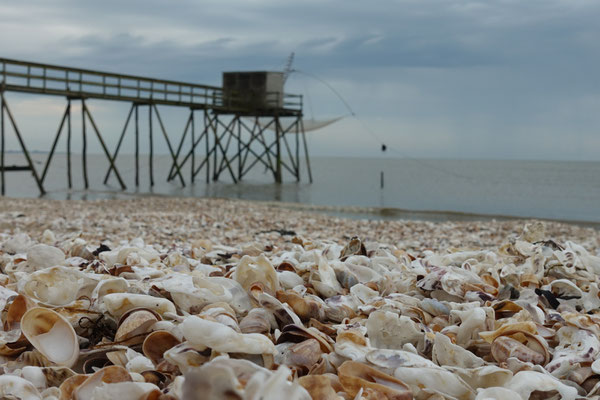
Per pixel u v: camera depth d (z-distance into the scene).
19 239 6.34
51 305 3.47
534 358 3.14
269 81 46.94
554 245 5.63
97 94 37.12
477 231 19.92
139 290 3.58
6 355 3.05
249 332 3.18
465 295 4.20
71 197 35.66
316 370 2.82
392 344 3.37
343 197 43.16
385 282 4.49
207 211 25.25
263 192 45.12
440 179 86.50
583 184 79.44
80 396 2.52
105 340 3.18
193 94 43.41
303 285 4.42
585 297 4.57
